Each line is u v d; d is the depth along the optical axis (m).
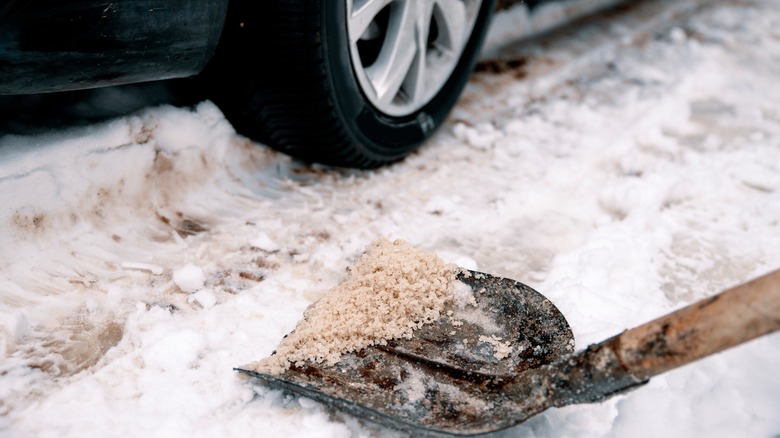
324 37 1.31
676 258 1.39
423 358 1.12
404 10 1.44
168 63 1.24
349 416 1.07
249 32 1.31
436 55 1.59
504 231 1.43
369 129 1.45
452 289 1.21
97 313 1.19
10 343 1.12
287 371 1.09
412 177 1.55
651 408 1.09
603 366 0.97
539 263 1.37
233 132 1.46
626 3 2.59
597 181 1.58
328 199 1.46
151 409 1.07
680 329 0.93
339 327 1.14
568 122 1.76
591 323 1.21
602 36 2.29
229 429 1.06
